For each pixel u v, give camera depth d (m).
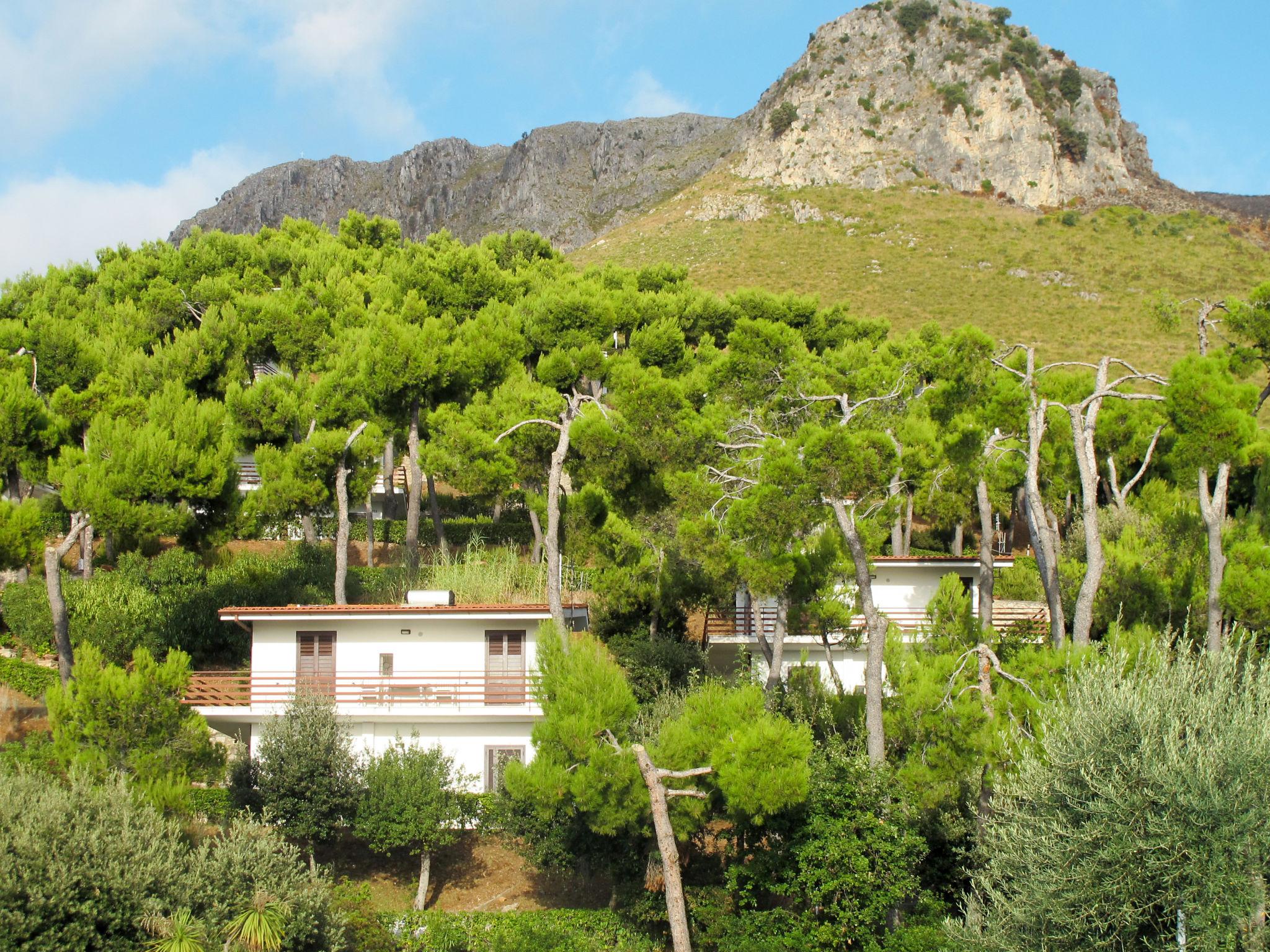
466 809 25.45
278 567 36.12
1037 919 16.73
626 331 47.97
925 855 21.31
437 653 27.67
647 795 19.73
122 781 19.53
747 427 27.91
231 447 30.52
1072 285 97.19
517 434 28.92
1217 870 15.63
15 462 31.31
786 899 22.17
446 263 50.41
